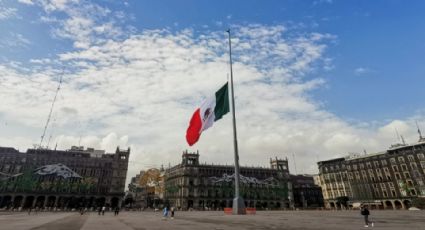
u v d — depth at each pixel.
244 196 124.94
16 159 106.94
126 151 123.31
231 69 38.00
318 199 144.12
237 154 35.22
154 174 139.25
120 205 113.69
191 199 116.25
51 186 105.88
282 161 142.12
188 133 41.62
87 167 114.44
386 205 112.06
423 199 91.56
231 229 16.78
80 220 31.33
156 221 28.39
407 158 110.56
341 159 132.25
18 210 82.81
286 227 18.03
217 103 36.91
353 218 30.09
